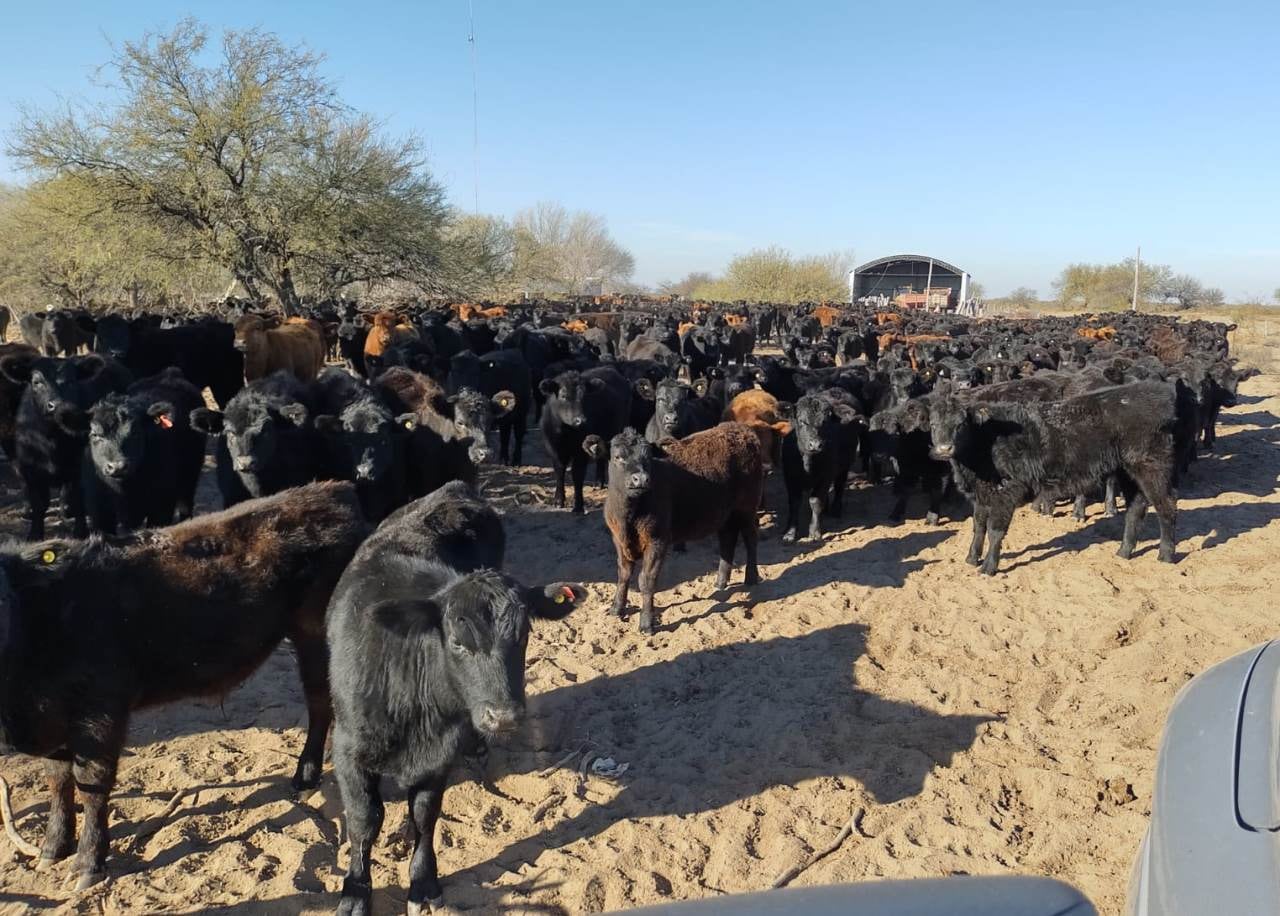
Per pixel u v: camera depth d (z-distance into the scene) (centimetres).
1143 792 516
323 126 3216
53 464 946
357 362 2166
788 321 4306
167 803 507
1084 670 681
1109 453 897
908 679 667
